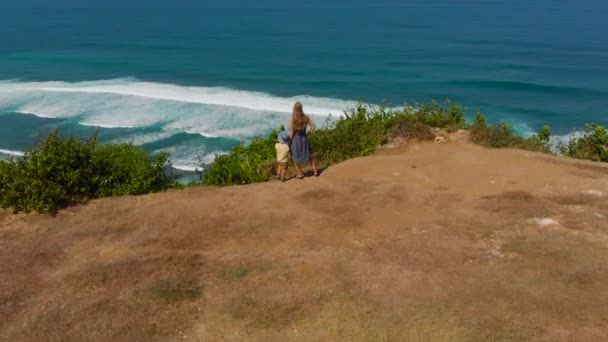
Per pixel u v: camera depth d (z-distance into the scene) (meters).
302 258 6.21
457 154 10.51
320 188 8.43
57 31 63.88
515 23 65.88
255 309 5.27
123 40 57.81
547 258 6.06
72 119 29.64
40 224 7.51
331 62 45.47
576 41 53.19
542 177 8.94
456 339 4.76
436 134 12.13
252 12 81.94
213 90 36.34
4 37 59.19
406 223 7.16
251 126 27.95
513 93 36.06
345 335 4.88
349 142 11.46
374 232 6.94
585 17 70.31
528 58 45.97
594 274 5.66
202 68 43.75
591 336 4.69
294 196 8.21
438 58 46.31
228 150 24.73
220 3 95.00
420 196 8.05
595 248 6.24
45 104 32.53
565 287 5.48
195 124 28.33
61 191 8.09
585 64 43.56
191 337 4.95
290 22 71.00
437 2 93.44
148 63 45.72
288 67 43.72
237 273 5.93
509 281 5.62
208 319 5.19
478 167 9.57
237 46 53.66
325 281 5.70
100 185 8.70
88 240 7.00
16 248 6.82
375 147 11.48
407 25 66.06
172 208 7.86
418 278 5.70
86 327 5.07
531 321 4.94
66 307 5.39
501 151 10.71
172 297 5.51
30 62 46.22
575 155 12.30
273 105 31.70
